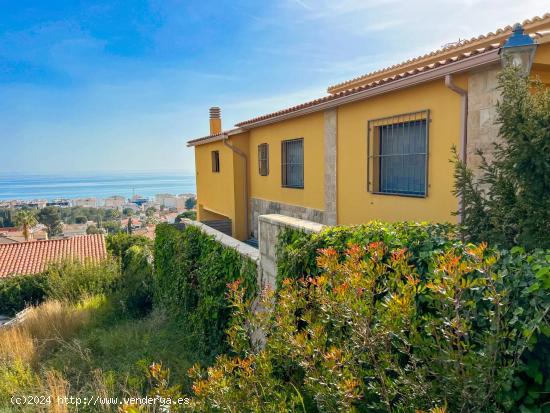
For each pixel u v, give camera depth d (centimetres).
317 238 404
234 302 336
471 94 519
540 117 271
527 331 188
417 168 630
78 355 671
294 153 1009
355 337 230
